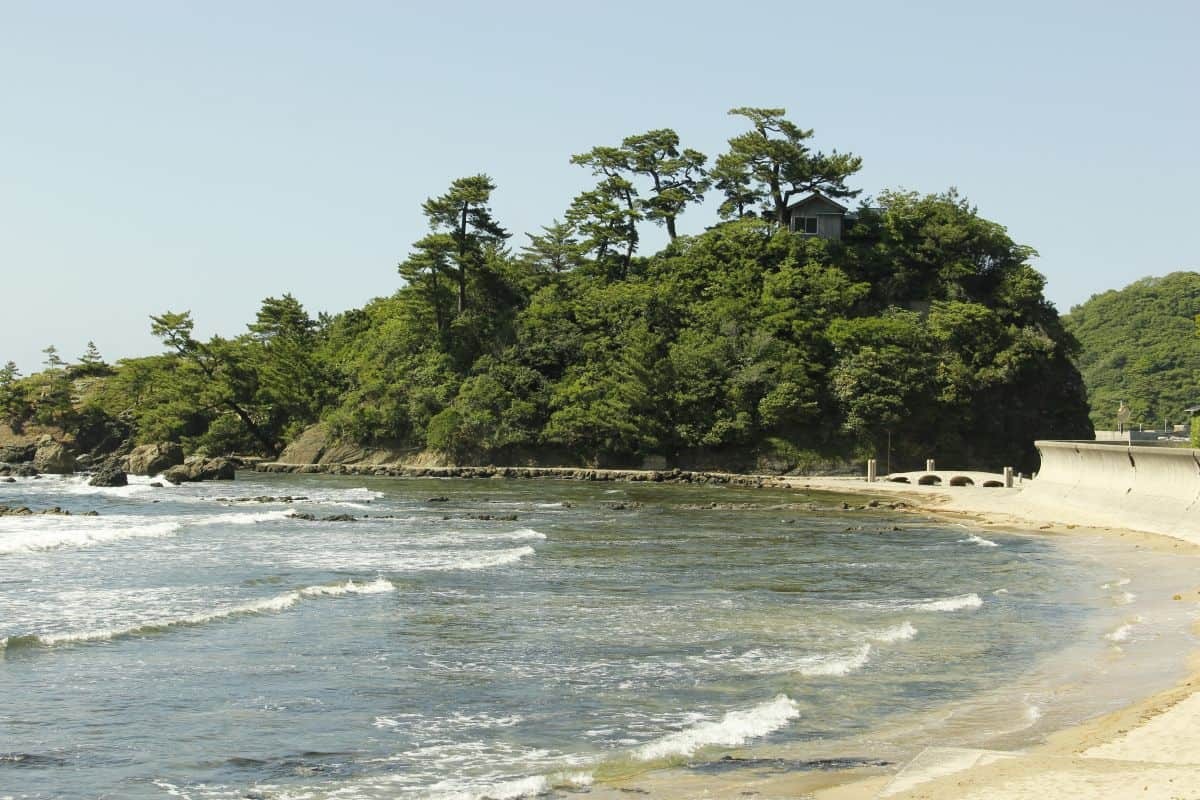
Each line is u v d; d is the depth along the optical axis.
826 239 101.81
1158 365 167.38
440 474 88.25
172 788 13.27
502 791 12.92
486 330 102.00
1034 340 92.06
